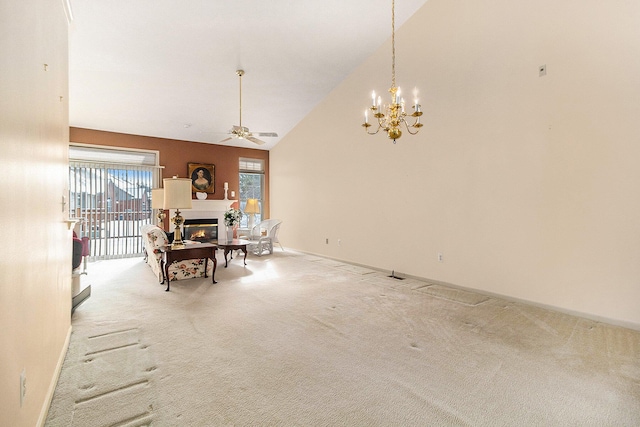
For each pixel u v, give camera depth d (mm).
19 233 1328
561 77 3332
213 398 1883
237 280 4742
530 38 3559
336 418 1719
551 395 1928
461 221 4258
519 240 3686
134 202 6895
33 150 1556
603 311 3084
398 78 5023
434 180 4574
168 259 4164
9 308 1203
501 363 2311
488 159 3959
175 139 7445
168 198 4332
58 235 2215
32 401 1495
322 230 6785
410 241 4934
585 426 1659
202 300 3762
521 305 3607
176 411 1761
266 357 2389
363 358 2383
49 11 1944
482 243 4039
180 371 2178
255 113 6812
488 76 3938
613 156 3008
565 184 3318
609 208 3037
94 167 6469
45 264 1786
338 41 4949
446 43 4363
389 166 5250
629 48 2908
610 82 3016
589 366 2266
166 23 4066
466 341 2674
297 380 2084
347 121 6051
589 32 3139
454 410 1789
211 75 5309
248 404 1831
